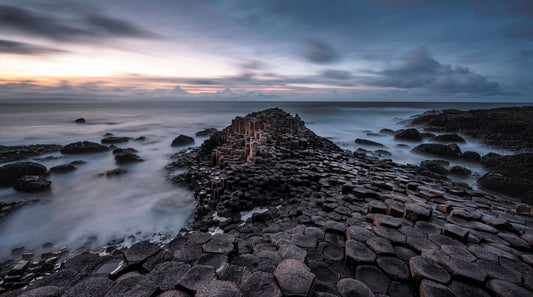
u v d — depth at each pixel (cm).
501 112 3591
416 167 1148
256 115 2333
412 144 2600
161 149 2341
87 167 1705
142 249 365
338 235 454
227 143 1645
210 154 1808
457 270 325
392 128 3859
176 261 338
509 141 2306
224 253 358
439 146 2038
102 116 5431
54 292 271
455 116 3694
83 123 4150
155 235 833
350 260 372
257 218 680
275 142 1503
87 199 1156
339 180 833
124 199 1149
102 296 271
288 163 1152
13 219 969
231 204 805
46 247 788
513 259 365
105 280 291
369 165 1101
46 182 1312
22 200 1133
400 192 713
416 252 387
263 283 280
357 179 823
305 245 424
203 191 994
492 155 1772
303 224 561
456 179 1491
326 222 491
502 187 1251
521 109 3656
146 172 1592
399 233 431
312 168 1023
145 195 1195
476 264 351
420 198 654
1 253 758
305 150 1389
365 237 416
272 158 1216
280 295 262
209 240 394
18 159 1914
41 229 894
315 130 3556
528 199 1013
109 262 391
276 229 564
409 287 329
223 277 304
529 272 339
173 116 5566
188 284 279
